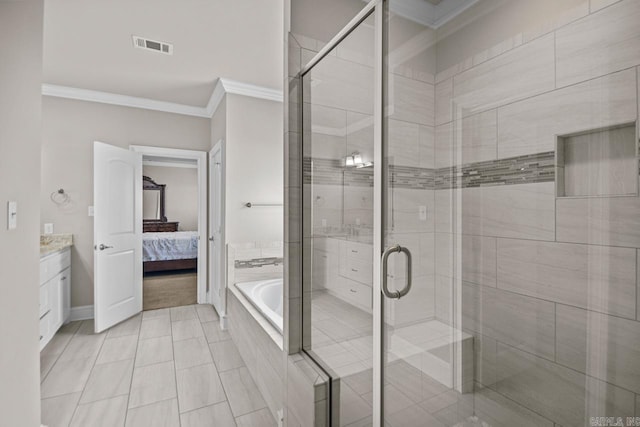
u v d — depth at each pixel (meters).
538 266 0.96
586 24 0.87
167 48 2.67
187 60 2.87
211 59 2.85
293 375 1.58
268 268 3.40
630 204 0.78
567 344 0.90
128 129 3.70
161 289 4.71
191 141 4.04
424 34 1.20
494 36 1.07
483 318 1.08
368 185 1.31
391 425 1.22
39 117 1.56
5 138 1.27
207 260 4.11
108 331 3.12
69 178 3.42
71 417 1.84
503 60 1.05
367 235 1.31
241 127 3.36
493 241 1.06
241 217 3.36
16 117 1.35
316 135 1.60
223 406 1.96
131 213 3.55
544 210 0.95
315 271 1.61
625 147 0.79
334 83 1.47
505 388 1.02
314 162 1.62
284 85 1.73
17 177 1.36
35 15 1.51
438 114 1.18
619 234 0.80
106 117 3.59
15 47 1.33
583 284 0.87
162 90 3.51
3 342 1.26
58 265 2.98
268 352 1.96
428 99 1.20
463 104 1.14
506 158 1.03
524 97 1.00
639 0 0.79
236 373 2.35
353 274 1.38
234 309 2.89
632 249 0.78
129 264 3.50
